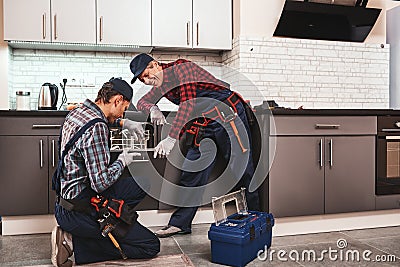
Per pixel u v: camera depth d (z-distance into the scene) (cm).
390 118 339
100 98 234
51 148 326
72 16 384
